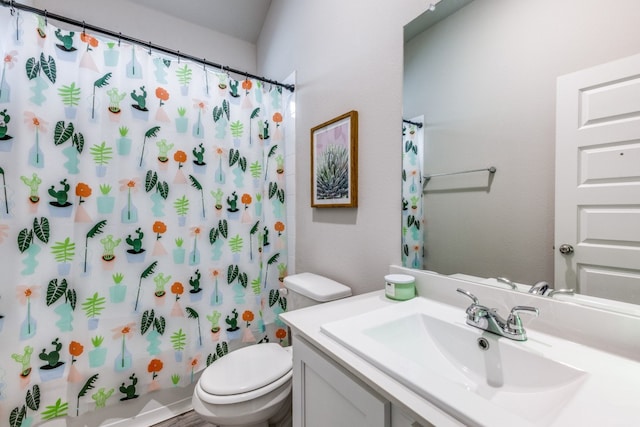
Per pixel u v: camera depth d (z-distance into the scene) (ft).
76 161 4.24
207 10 6.67
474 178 3.06
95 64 4.39
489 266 2.95
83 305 4.27
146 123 4.74
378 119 4.09
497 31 2.84
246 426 3.75
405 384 1.84
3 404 3.74
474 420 1.47
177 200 4.99
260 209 5.90
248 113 5.77
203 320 5.24
